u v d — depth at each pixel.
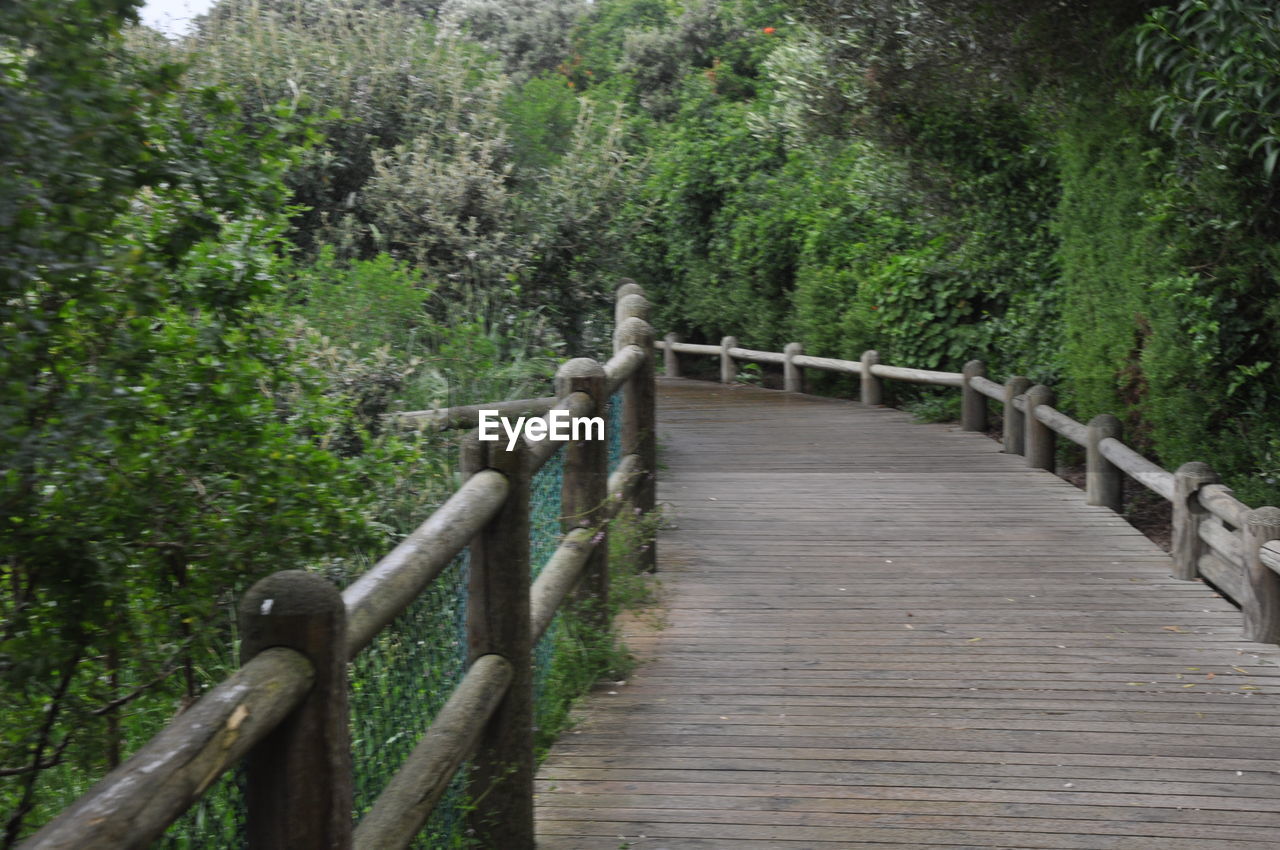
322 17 9.76
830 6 8.97
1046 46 7.88
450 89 9.57
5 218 2.13
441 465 5.85
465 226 8.73
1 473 2.57
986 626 5.46
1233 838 3.51
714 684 4.81
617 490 5.56
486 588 3.40
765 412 12.13
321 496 3.44
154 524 3.17
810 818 3.68
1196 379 6.95
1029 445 9.06
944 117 10.05
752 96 18.12
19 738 3.09
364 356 6.74
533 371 7.86
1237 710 4.46
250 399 3.32
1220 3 5.42
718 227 15.67
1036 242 10.30
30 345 2.49
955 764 4.04
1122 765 4.00
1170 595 5.88
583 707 4.59
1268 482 6.50
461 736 2.95
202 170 2.81
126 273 2.65
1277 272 6.27
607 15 21.58
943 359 11.88
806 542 6.96
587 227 9.55
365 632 2.35
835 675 4.88
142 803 1.55
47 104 2.27
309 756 2.05
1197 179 6.51
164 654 3.35
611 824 3.66
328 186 8.90
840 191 13.41
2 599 3.04
